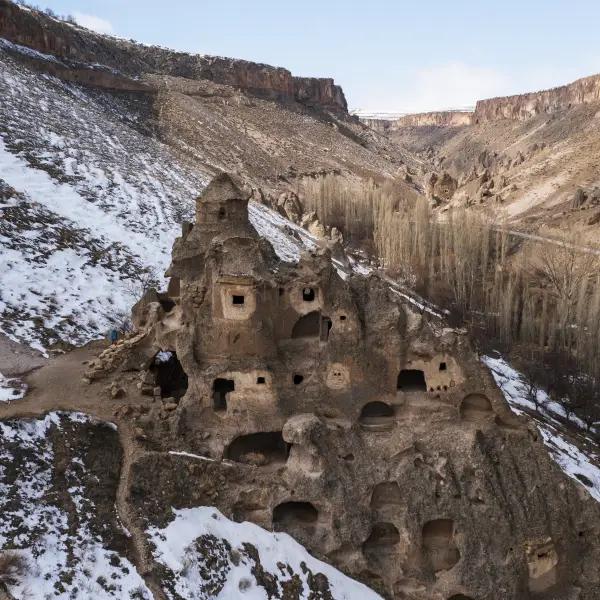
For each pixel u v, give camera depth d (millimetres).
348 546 24000
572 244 74875
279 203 108250
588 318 61750
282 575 22719
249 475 25000
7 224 51062
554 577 25047
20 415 26281
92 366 32219
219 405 27312
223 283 26359
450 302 76625
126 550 21719
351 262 82062
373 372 26750
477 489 24812
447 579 23609
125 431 26391
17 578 19438
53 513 22422
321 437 24953
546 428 43594
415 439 25781
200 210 32500
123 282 50906
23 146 71625
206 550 22297
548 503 25531
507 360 62250
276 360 26844
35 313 40500
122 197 71500
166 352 32438
